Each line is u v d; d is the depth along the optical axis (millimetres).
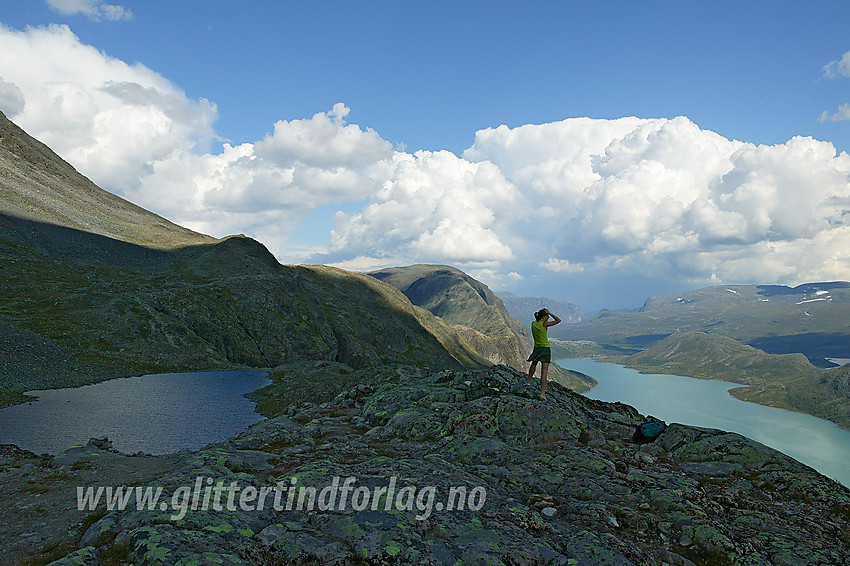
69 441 31812
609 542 9305
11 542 9070
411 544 8461
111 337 83625
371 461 13758
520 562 8234
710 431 18000
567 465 14422
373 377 43281
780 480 14047
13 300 91750
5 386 50562
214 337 113375
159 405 47750
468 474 13125
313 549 8148
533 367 20734
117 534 8523
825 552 9664
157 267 167250
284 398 54312
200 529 8500
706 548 9625
